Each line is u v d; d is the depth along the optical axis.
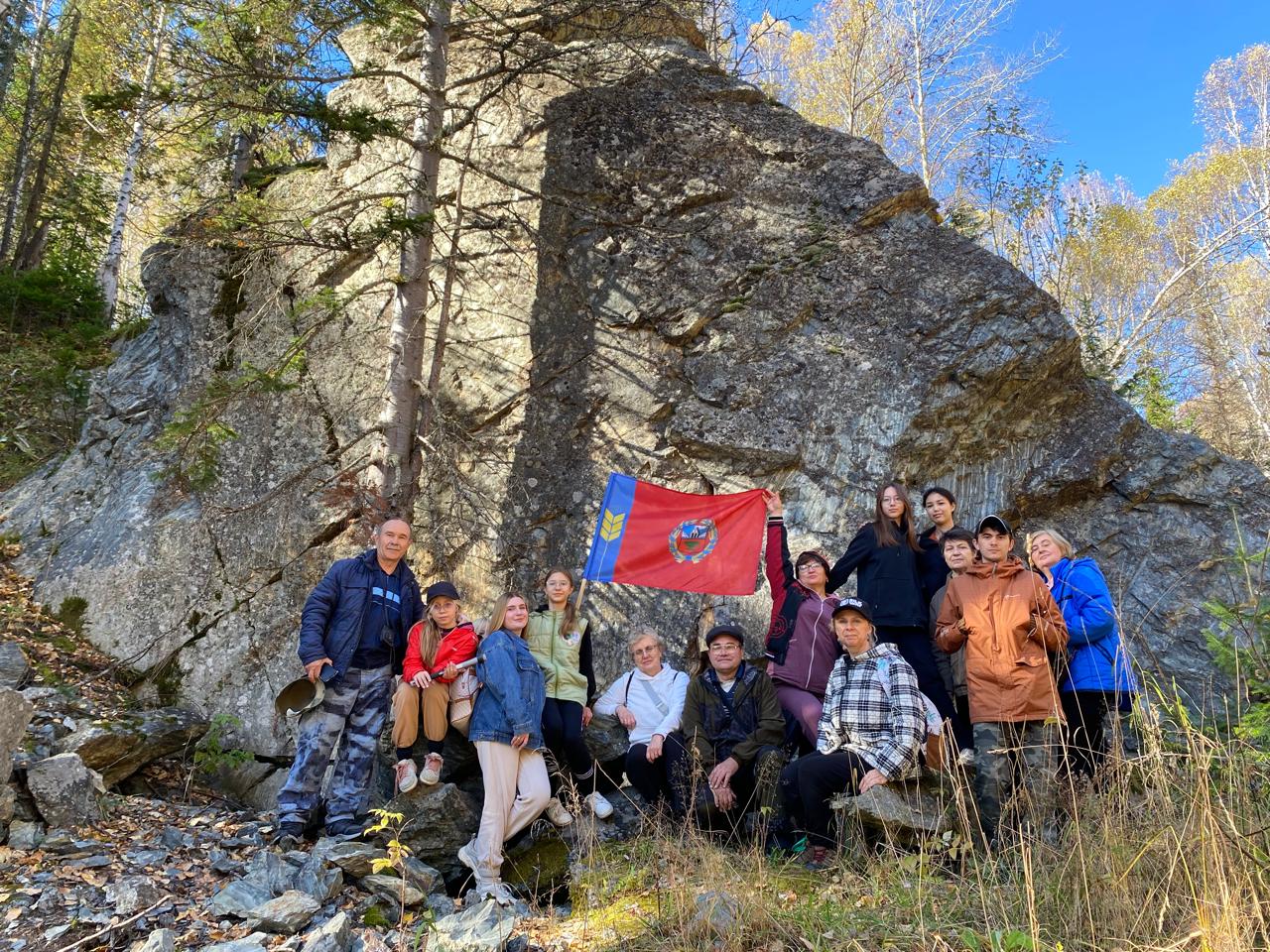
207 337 10.16
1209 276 22.48
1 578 8.77
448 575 8.53
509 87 9.88
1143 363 19.64
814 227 8.75
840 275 8.50
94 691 7.68
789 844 5.48
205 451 7.95
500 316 9.31
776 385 8.20
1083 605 5.26
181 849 5.21
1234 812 3.93
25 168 17.88
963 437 7.97
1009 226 19.95
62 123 17.62
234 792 7.24
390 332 9.05
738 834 5.64
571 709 6.05
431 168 8.36
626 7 9.05
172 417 9.61
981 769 4.99
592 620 7.91
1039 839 4.30
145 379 10.48
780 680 5.97
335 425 9.26
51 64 18.03
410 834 5.43
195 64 7.15
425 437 8.16
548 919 4.82
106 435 10.10
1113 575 7.64
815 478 7.86
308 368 9.57
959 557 5.56
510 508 8.53
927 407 7.81
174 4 7.13
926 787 5.16
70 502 9.60
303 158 10.66
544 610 6.45
